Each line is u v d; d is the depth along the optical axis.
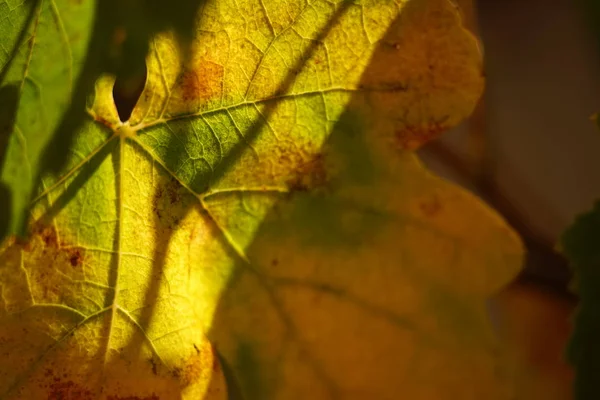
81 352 0.31
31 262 0.31
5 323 0.31
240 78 0.30
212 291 0.30
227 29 0.30
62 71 0.31
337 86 0.30
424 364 0.30
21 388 0.30
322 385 0.30
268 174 0.30
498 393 0.29
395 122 0.30
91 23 0.31
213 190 0.30
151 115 0.30
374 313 0.30
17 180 0.31
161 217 0.31
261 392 0.30
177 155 0.30
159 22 0.30
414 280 0.30
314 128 0.30
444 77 0.30
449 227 0.30
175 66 0.30
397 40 0.30
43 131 0.31
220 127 0.30
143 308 0.31
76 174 0.31
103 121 0.31
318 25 0.30
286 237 0.30
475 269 0.30
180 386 0.30
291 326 0.30
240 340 0.30
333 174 0.30
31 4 0.31
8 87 0.31
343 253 0.30
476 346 0.30
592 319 0.32
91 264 0.31
